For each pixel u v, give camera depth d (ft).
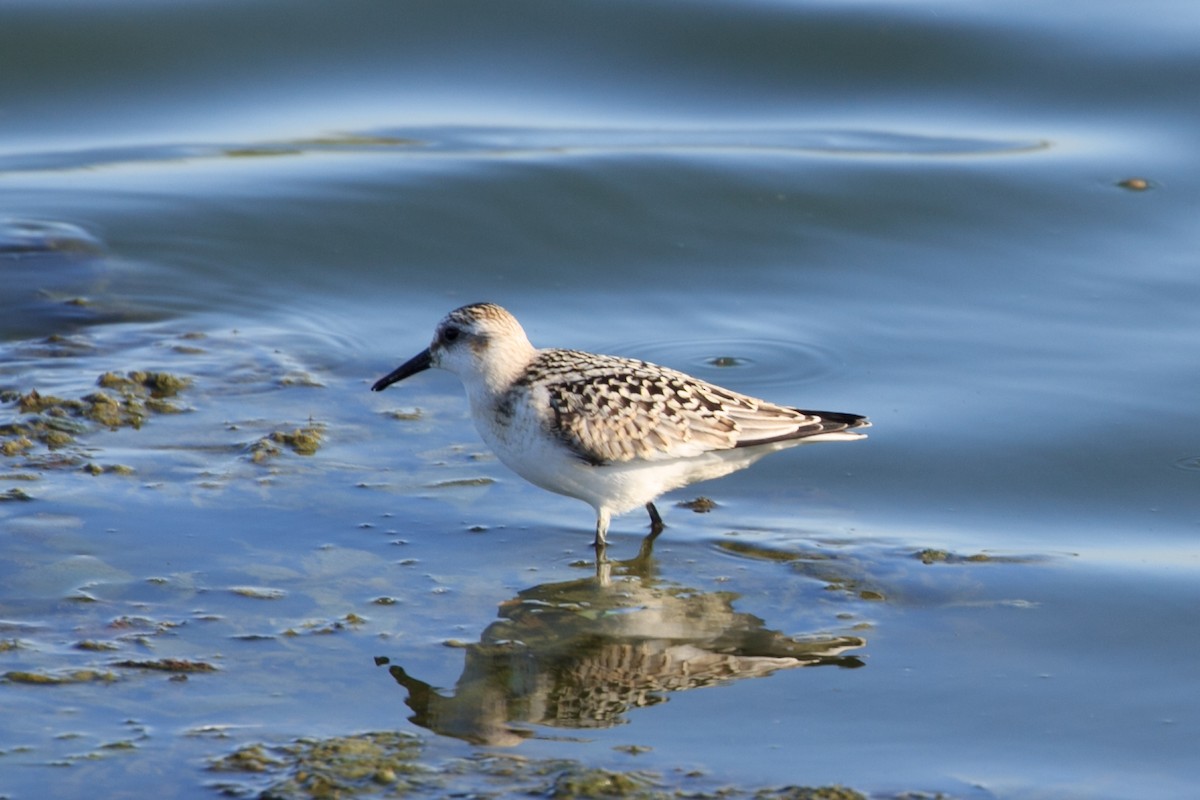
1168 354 50.93
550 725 31.07
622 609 36.52
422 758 29.48
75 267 56.90
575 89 72.38
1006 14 74.95
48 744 29.58
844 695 32.50
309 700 31.73
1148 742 30.68
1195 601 36.94
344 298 56.18
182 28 74.38
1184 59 72.02
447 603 36.60
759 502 42.80
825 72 73.26
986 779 29.14
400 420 47.32
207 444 44.75
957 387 49.08
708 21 74.74
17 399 46.70
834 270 58.03
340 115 69.77
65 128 68.28
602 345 52.42
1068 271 57.36
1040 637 35.17
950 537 40.63
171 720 30.68
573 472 38.99
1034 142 67.31
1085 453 44.93
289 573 37.65
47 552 37.96
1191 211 61.26
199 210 61.52
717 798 28.12
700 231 60.85
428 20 74.95
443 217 61.52
